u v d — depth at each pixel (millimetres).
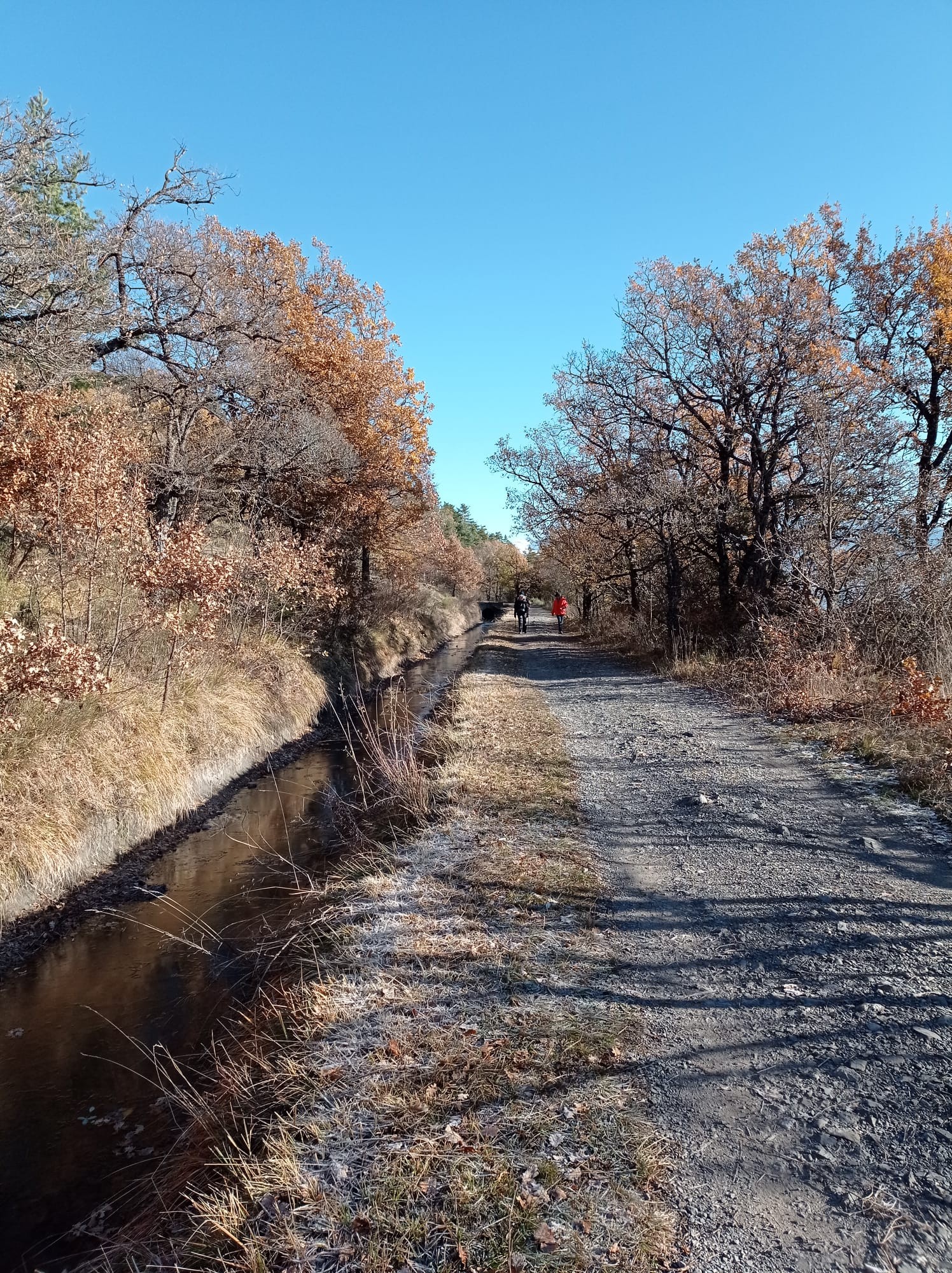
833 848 5523
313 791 9773
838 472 12656
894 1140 2658
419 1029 3566
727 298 16078
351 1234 2438
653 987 3852
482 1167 2652
